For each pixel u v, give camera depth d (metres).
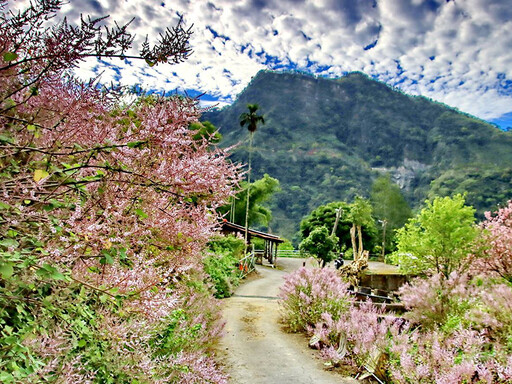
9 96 1.59
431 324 6.86
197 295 5.45
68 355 2.07
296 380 5.19
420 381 4.60
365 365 5.52
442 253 10.98
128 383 2.43
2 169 1.62
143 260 2.20
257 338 7.22
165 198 2.17
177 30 1.59
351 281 12.48
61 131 1.75
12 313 1.78
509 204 9.91
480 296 6.94
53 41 1.47
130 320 2.34
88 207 1.78
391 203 52.69
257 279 18.97
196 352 3.80
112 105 1.91
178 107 1.88
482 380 4.14
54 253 1.58
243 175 2.50
